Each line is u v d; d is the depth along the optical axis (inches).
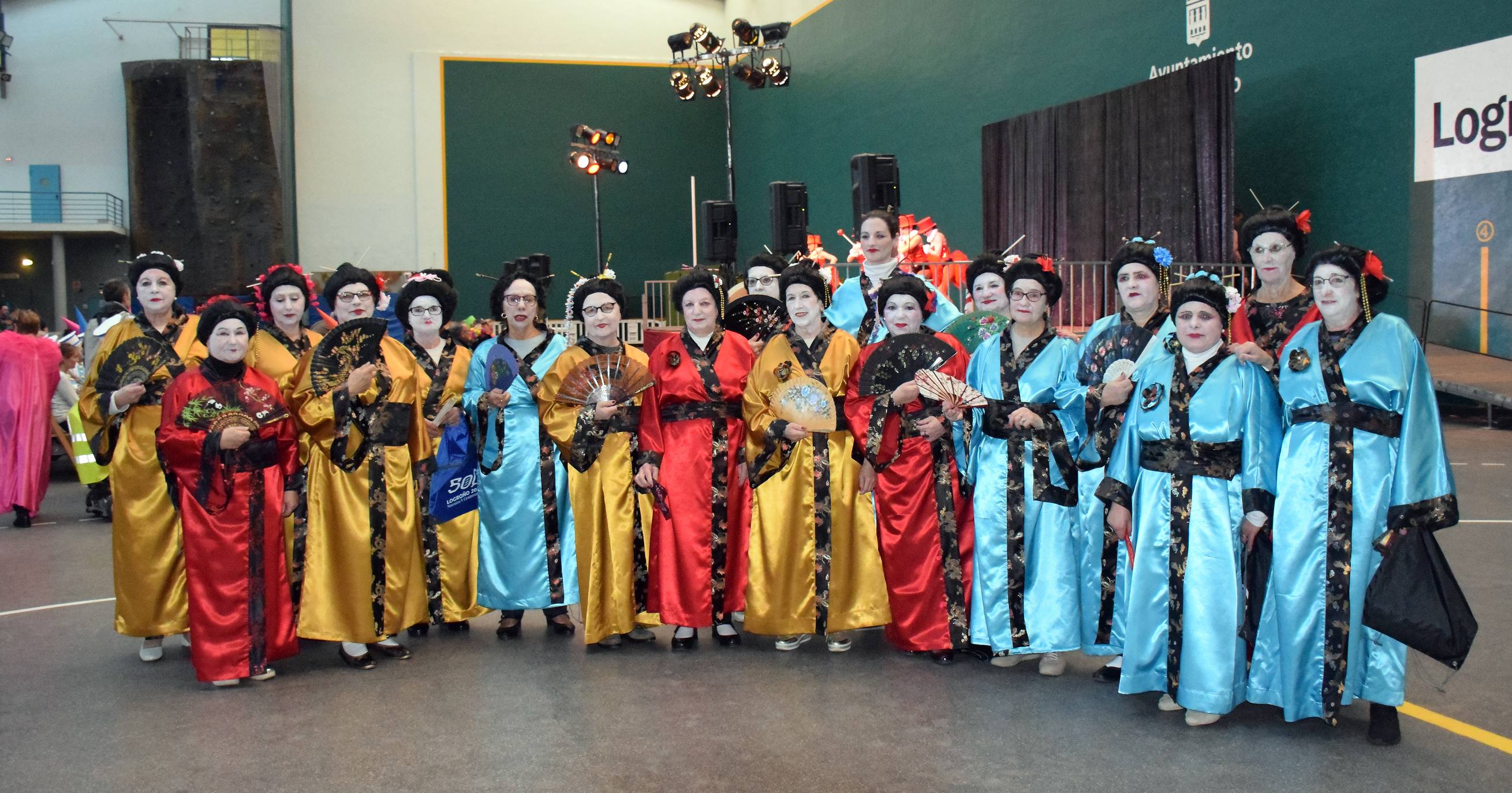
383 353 193.9
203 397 173.0
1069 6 622.8
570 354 197.0
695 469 194.9
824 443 190.2
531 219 963.3
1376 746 145.6
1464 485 337.4
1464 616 137.3
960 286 504.1
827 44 872.9
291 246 909.2
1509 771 137.1
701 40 722.8
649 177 992.9
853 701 166.7
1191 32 549.6
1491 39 431.2
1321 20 493.4
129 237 928.3
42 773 142.8
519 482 203.8
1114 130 571.2
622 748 148.5
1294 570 146.6
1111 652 175.3
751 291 220.8
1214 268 470.9
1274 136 517.0
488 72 952.3
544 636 208.4
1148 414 156.8
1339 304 144.6
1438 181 454.9
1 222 906.1
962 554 184.5
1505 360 440.8
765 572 190.2
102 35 917.8
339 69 926.4
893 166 379.2
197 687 179.0
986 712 161.2
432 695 172.6
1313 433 146.2
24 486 330.0
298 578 186.2
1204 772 137.6
